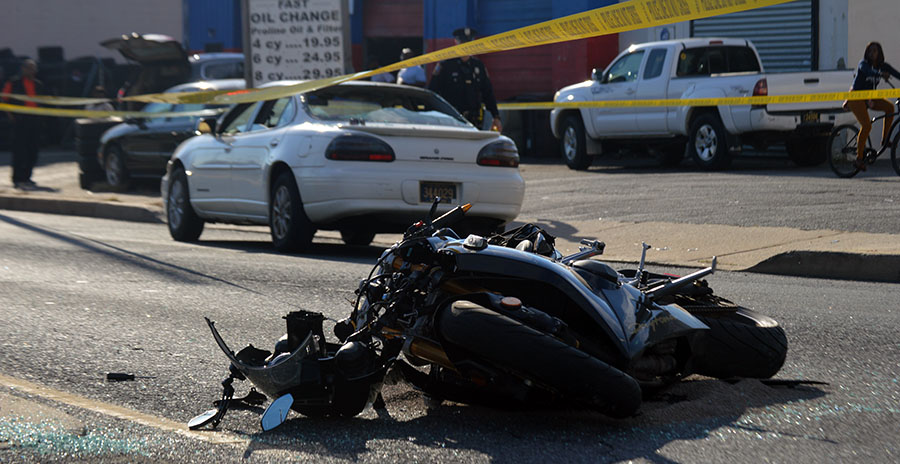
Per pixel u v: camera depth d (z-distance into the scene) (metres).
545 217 16.05
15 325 8.34
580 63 30.38
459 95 18.62
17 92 25.94
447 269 5.54
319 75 20.45
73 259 12.80
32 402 5.82
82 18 50.44
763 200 16.38
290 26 20.50
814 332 8.12
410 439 5.19
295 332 5.38
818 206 15.43
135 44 27.69
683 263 12.14
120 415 5.65
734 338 6.28
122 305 9.35
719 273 11.66
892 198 15.90
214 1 38.84
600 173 23.41
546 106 13.37
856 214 14.41
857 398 6.10
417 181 12.46
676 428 5.38
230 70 29.62
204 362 7.03
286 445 5.10
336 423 5.48
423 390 5.72
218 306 9.31
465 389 5.54
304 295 9.94
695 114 22.83
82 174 25.75
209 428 5.40
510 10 32.03
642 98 23.66
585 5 30.45
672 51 23.31
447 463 4.83
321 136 12.70
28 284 10.69
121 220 19.92
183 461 4.87
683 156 25.05
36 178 28.55
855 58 25.56
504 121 30.50
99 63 40.94
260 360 5.54
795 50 26.86
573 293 5.40
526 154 30.50
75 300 9.64
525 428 5.37
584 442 5.13
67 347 7.50
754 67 24.56
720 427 5.42
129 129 24.72
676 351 5.97
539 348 4.96
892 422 5.57
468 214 12.79
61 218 19.98
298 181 12.84
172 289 10.33
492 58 32.41
